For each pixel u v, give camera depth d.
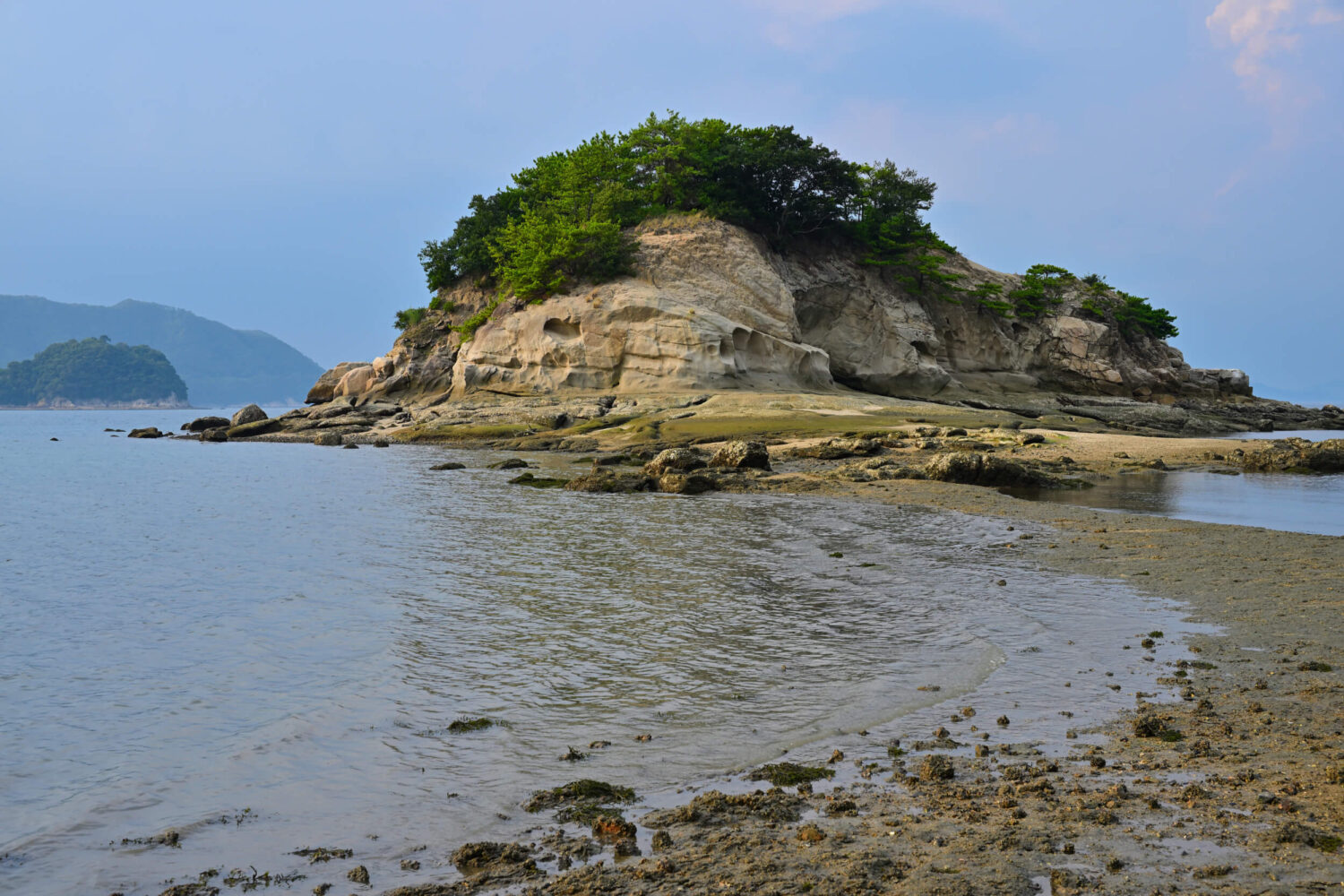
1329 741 6.59
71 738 7.46
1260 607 11.19
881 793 5.95
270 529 20.34
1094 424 55.69
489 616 11.59
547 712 7.90
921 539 17.55
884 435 40.59
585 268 67.25
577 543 17.75
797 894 4.52
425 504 25.08
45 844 5.54
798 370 68.00
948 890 4.49
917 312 81.25
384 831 5.66
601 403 57.72
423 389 73.31
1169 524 18.97
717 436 44.09
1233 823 5.23
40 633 10.98
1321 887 4.42
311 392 89.62
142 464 41.44
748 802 5.82
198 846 5.50
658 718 7.72
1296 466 31.61
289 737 7.34
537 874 4.95
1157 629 10.31
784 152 74.12
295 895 4.85
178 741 7.38
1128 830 5.18
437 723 7.68
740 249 70.12
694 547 17.12
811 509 22.67
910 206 85.25
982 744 6.88
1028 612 11.32
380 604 12.41
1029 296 88.69
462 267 79.69
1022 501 23.73
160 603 12.70
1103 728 7.14
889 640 10.17
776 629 10.76
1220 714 7.33
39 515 23.14
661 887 4.68
